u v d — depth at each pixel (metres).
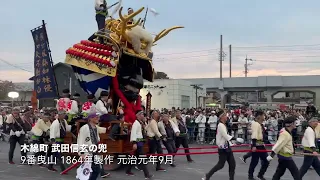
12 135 13.02
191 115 21.78
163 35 12.99
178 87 30.89
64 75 35.31
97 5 12.41
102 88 12.11
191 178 10.59
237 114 20.69
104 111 10.79
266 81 46.41
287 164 8.32
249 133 19.39
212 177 10.77
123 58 12.45
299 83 45.75
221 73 46.69
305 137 9.30
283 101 52.19
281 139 8.27
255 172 11.81
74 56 12.41
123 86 12.24
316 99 45.94
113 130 11.05
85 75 12.33
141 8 11.45
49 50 14.54
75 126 11.72
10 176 10.62
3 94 52.62
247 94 54.53
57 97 14.36
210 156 16.00
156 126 11.84
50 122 12.52
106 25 12.41
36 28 14.82
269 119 18.48
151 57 13.08
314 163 9.45
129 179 10.31
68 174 10.94
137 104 12.59
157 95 31.09
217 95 52.06
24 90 51.81
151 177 10.60
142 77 12.99
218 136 9.23
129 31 11.90
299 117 18.80
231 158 9.21
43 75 14.70
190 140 21.11
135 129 10.48
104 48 12.04
